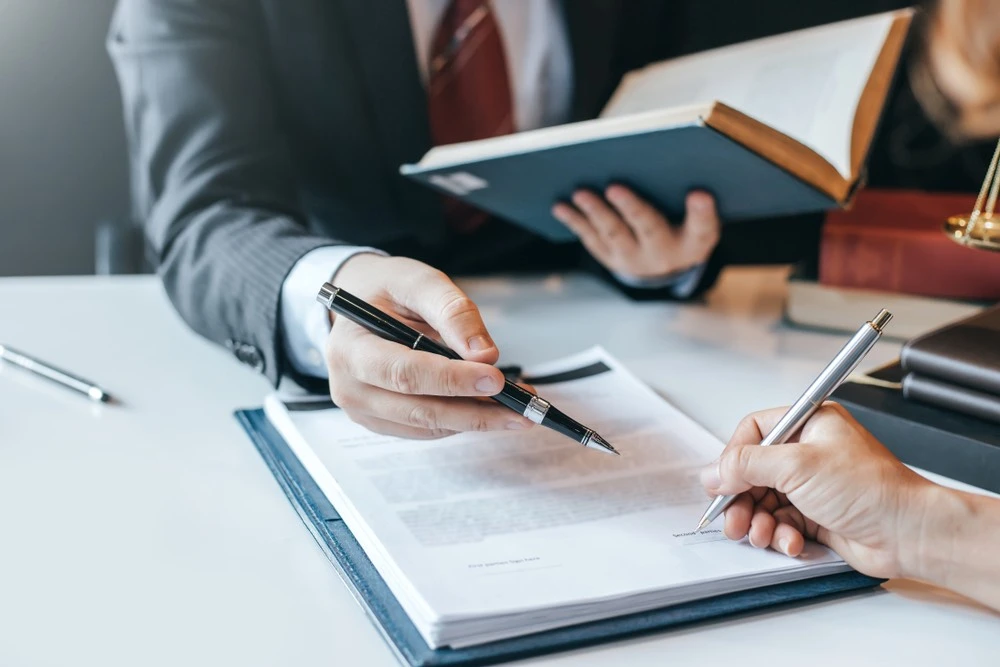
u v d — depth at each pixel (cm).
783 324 102
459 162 87
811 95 89
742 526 55
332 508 60
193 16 102
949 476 66
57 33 161
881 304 96
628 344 94
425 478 61
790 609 51
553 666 46
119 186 170
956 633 49
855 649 48
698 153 78
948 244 92
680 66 106
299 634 49
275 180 101
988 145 159
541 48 126
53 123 165
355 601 52
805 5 138
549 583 49
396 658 47
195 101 99
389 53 117
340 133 118
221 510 61
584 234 104
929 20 155
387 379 58
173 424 74
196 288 87
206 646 48
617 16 128
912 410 69
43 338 92
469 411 59
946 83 157
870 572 52
